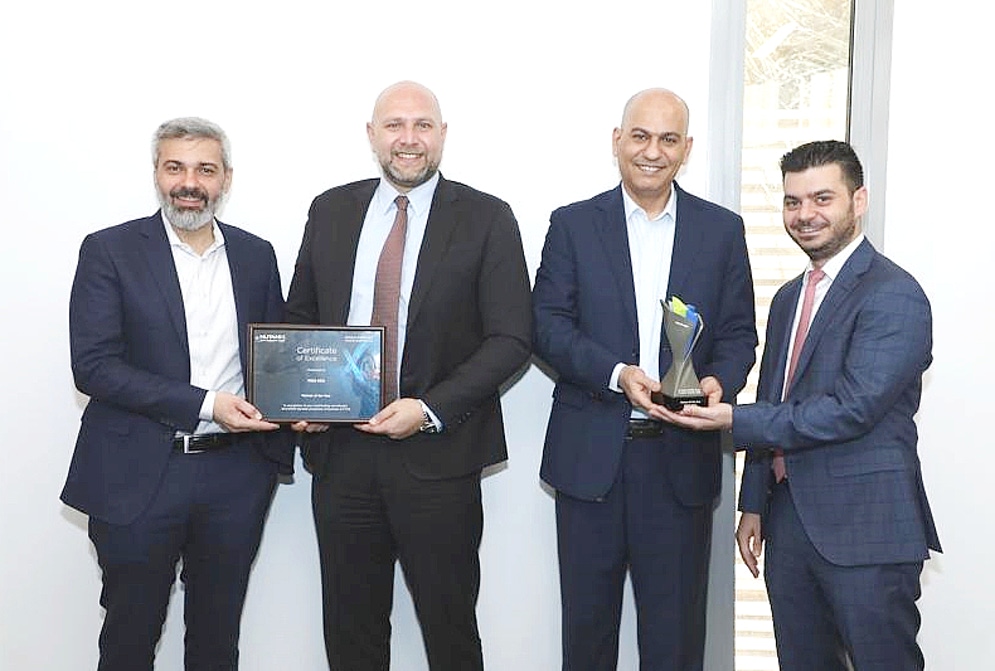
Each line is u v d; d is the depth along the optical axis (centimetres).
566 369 268
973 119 311
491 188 314
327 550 272
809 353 238
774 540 246
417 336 263
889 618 228
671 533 271
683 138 270
